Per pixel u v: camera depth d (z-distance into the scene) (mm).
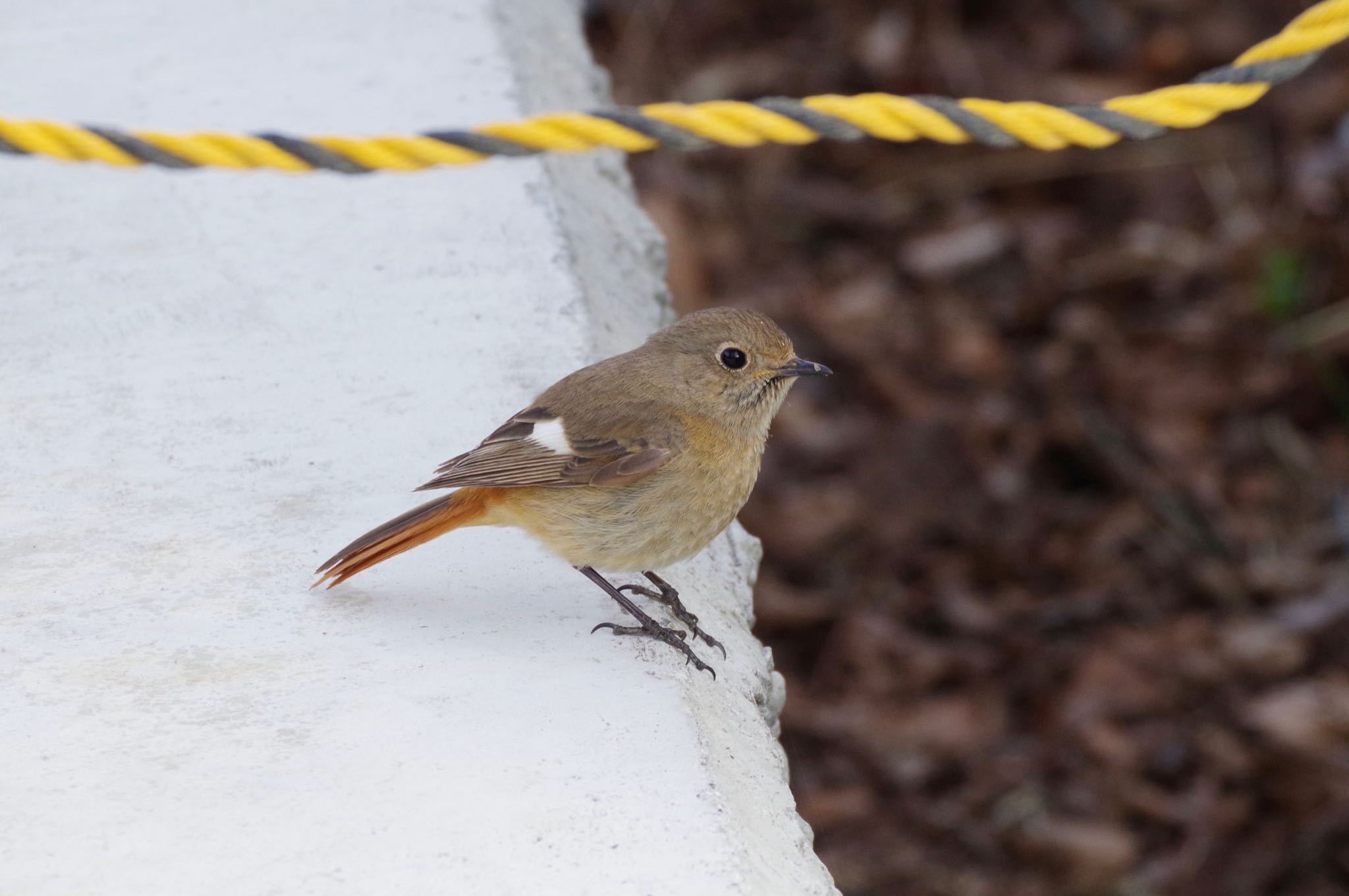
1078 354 16047
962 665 13320
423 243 9180
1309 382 15594
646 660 6035
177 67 11023
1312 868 11672
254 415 7695
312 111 10242
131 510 6980
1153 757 12477
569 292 8688
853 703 13086
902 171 18375
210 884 4797
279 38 11508
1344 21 5777
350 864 4879
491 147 6242
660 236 11211
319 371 8039
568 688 5805
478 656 6031
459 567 6789
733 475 7078
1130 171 18000
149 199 9727
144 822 5066
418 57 11055
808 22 19859
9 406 7758
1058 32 19359
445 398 7801
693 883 4797
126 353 8203
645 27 19797
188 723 5582
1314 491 14664
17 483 7176
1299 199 17125
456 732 5527
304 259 9055
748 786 5688
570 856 4914
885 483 14906
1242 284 16547
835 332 16516
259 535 6828
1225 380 15656
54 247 9203
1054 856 11812
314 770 5320
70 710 5656
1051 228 17547
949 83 18984
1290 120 17969
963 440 15250
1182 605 13742
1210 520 14430
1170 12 19359
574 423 6703
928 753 12656
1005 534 14375
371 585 6582
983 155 18359
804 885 5305
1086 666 13195
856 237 17734
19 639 6086
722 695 6324
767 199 18141
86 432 7562
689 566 7629
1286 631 13320
